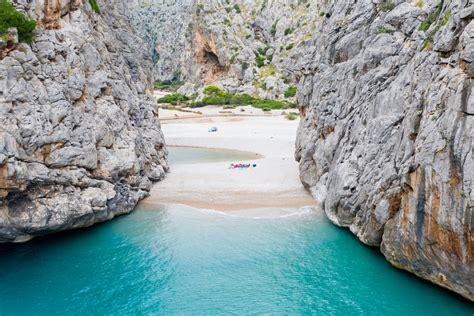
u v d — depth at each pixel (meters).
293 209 33.22
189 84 137.00
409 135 22.03
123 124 34.56
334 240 27.55
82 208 27.72
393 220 23.09
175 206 34.19
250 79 124.81
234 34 132.00
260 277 23.53
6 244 26.88
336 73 33.12
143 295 21.88
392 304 20.62
